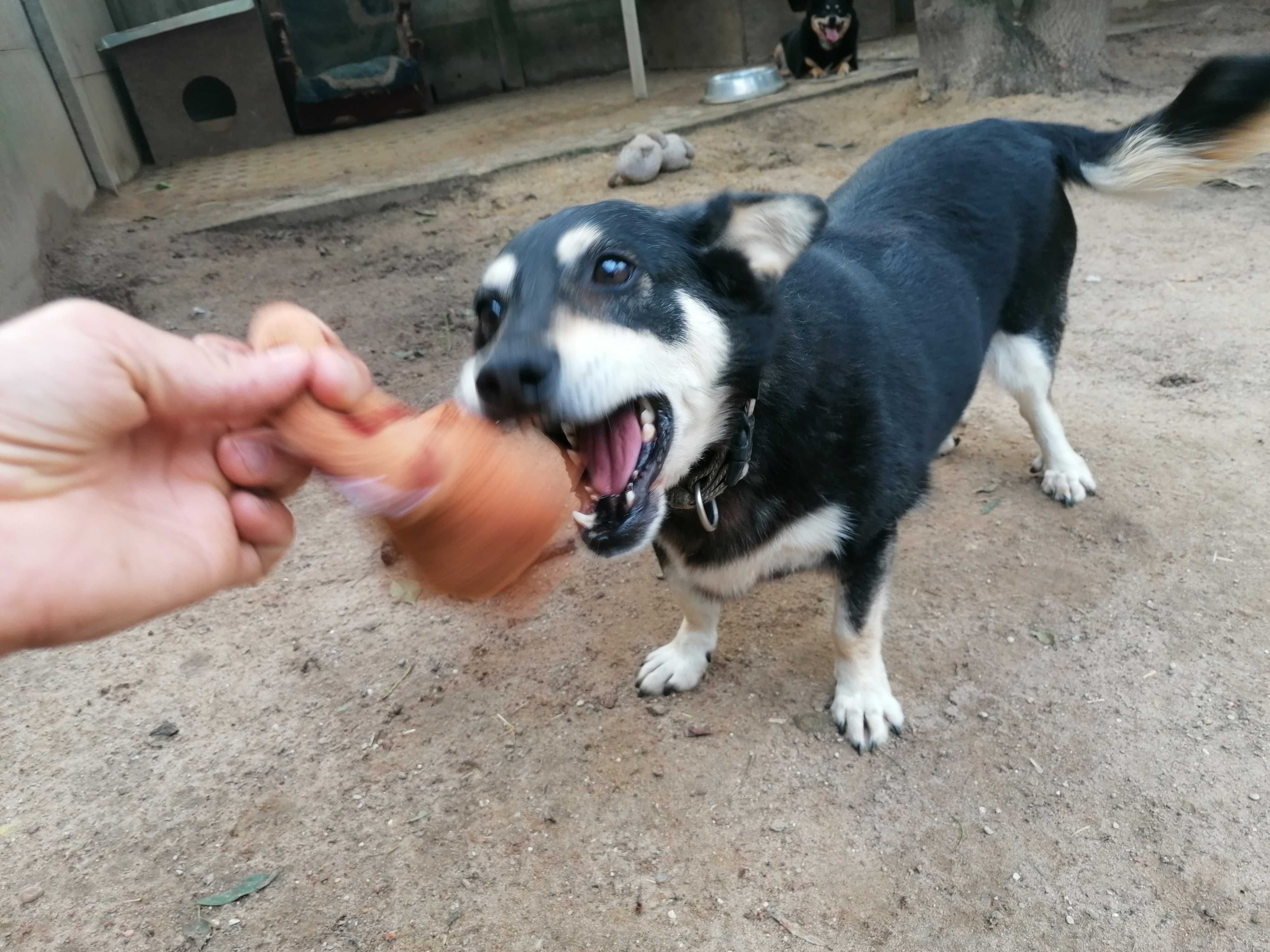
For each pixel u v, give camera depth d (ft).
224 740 2.98
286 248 7.52
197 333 5.99
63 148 8.32
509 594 1.60
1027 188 3.40
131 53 10.73
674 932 2.24
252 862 2.55
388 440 1.40
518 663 3.19
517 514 1.46
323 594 3.66
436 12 13.12
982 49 8.78
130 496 1.32
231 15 11.04
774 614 3.31
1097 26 8.65
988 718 2.76
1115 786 2.49
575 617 3.39
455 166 8.83
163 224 7.86
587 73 14.11
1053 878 2.27
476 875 2.44
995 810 2.47
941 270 2.99
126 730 3.05
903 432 2.57
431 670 3.20
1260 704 2.68
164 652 3.40
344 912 2.38
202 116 12.01
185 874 2.54
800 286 2.49
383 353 5.54
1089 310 5.15
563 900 2.35
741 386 2.22
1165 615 3.05
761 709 2.88
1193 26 10.93
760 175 7.92
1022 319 3.52
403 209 8.21
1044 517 3.62
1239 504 3.51
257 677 3.24
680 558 2.61
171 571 1.32
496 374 1.86
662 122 9.53
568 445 2.15
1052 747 2.64
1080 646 2.98
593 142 9.05
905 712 2.80
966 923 2.19
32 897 2.51
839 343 2.43
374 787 2.75
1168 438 3.97
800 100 9.59
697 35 13.19
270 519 1.49
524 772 2.74
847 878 2.33
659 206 7.36
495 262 2.22
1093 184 3.59
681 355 2.09
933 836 2.41
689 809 2.56
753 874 2.36
